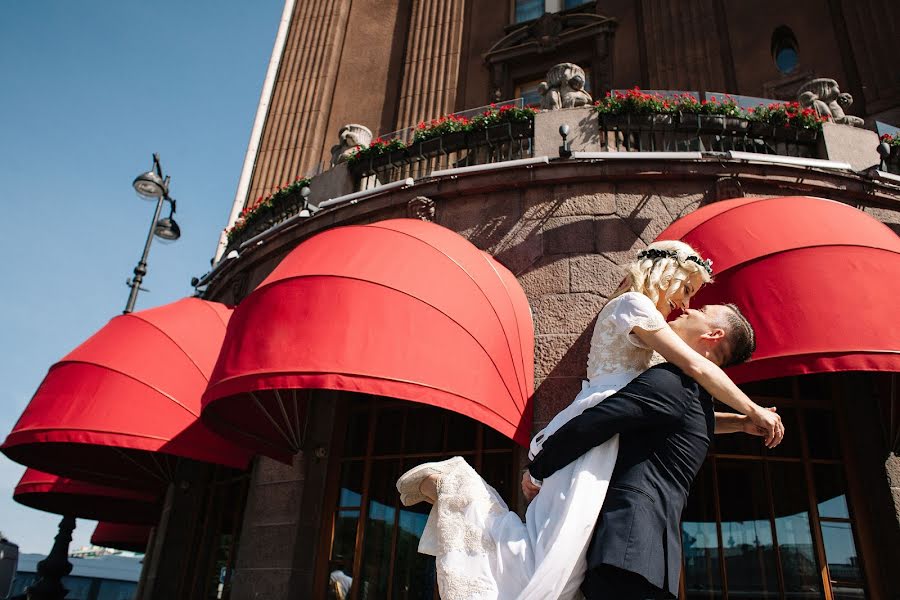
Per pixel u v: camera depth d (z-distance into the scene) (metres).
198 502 10.47
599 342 1.99
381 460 8.10
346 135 11.30
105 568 30.72
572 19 15.30
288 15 18.42
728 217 6.71
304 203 10.51
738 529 6.86
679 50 13.88
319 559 7.77
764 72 13.20
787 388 7.48
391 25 17.38
